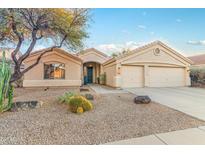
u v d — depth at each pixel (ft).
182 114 24.86
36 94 42.34
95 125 19.84
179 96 41.78
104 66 77.56
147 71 62.13
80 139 16.03
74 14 43.62
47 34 44.42
